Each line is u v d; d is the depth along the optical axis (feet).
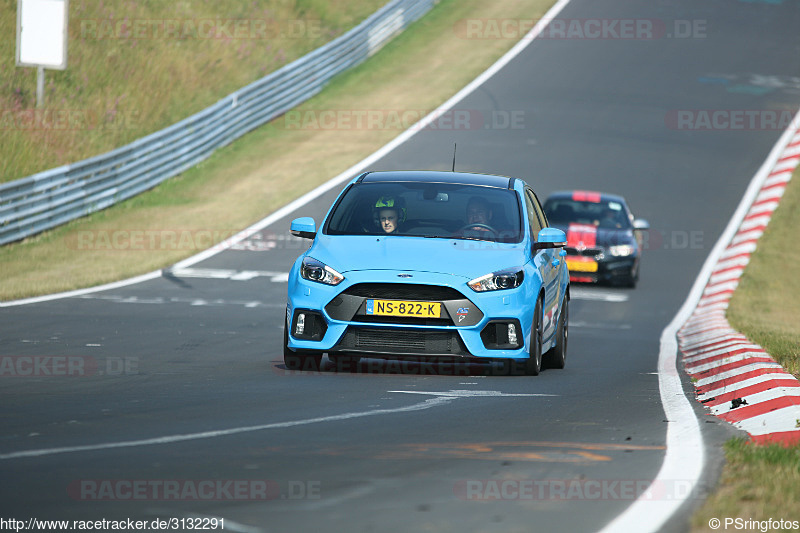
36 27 299.38
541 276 104.68
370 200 110.22
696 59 463.83
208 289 181.27
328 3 488.44
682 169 331.57
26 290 169.68
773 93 424.05
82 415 71.41
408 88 404.98
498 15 506.89
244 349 116.67
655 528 44.73
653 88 420.36
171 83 367.45
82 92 334.65
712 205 298.15
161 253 221.66
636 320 172.45
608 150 344.69
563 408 80.79
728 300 201.98
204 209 270.67
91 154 301.43
